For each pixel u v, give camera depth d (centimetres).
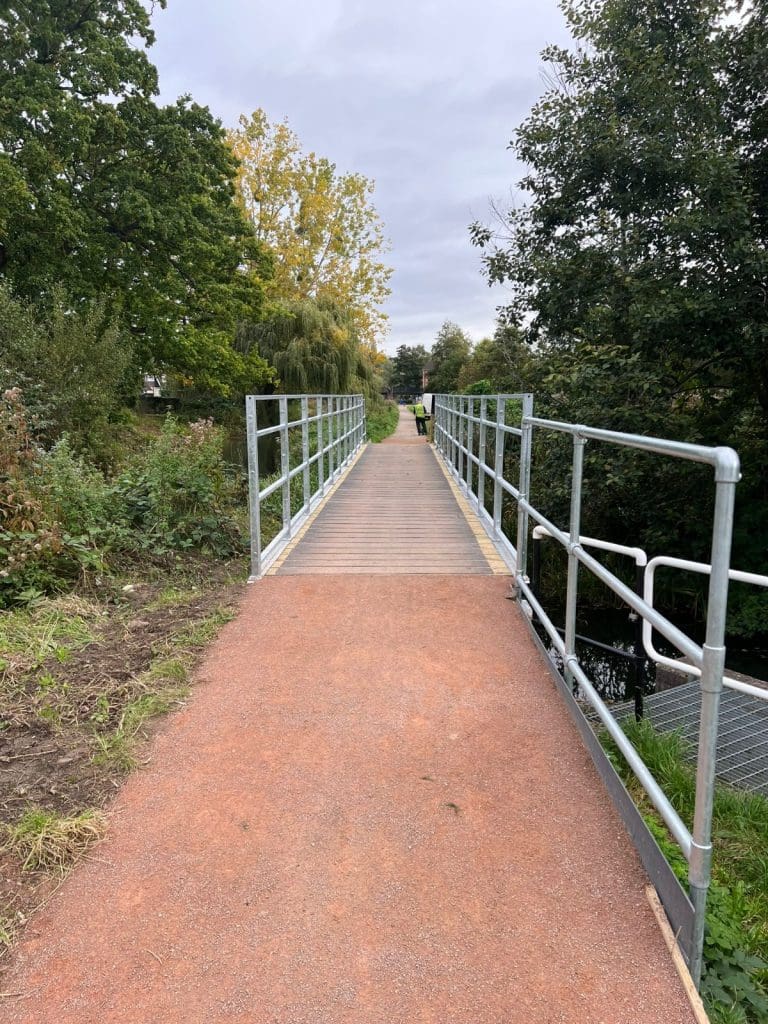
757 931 187
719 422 860
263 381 2033
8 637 345
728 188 701
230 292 1652
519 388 1193
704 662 154
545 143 903
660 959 160
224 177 1675
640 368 771
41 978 154
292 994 150
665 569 809
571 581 292
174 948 162
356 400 1527
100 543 492
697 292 716
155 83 1470
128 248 1473
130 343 1262
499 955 161
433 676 319
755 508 778
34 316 1048
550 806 220
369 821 212
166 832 206
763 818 260
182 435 784
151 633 369
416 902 178
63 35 1330
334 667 328
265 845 200
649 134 787
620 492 811
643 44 789
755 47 745
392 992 150
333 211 2947
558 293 885
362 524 680
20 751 249
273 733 266
